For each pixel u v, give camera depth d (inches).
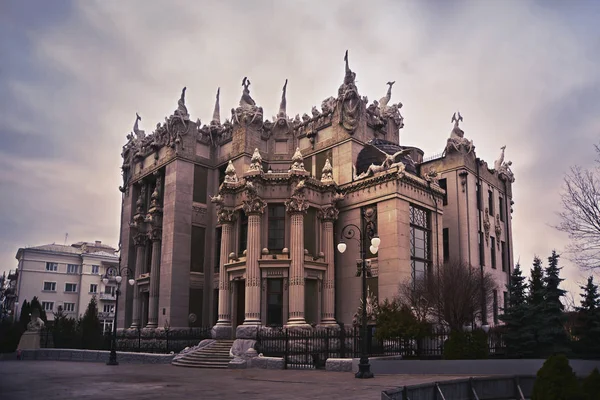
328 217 1460.4
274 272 1382.9
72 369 1167.0
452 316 1185.4
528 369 948.6
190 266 1722.4
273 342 1250.0
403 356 1101.7
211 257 1764.3
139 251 1926.7
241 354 1228.5
